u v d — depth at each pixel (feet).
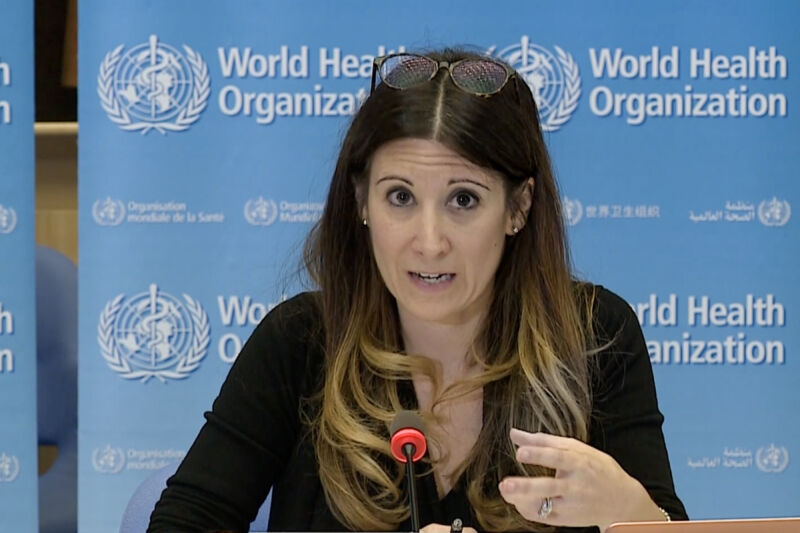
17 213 21.99
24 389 22.03
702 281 22.27
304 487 14.80
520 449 12.05
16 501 22.02
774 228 22.25
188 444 22.20
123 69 21.91
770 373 22.40
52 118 22.00
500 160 13.56
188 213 22.11
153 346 22.17
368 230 14.84
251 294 22.20
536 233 14.89
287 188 22.17
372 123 13.80
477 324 15.06
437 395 15.02
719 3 22.08
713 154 22.20
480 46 22.11
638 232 22.25
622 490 11.99
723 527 9.57
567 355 14.92
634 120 22.18
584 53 22.11
